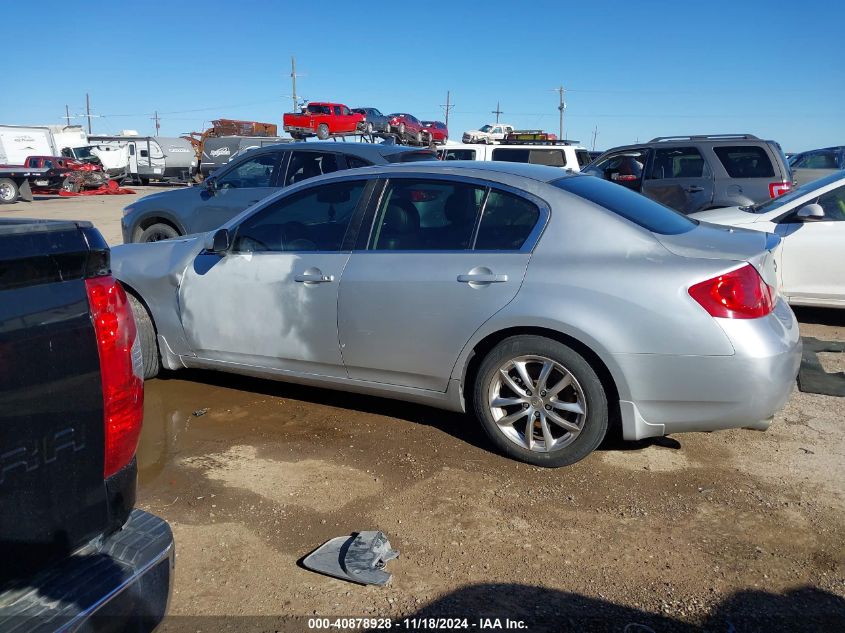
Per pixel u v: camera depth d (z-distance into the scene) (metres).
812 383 5.25
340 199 4.48
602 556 3.15
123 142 39.56
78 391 1.92
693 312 3.50
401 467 3.99
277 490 3.75
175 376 5.49
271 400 5.00
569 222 3.86
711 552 3.17
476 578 3.00
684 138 10.12
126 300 2.14
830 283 6.58
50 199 29.84
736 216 7.11
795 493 3.67
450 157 15.45
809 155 19.16
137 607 1.97
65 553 1.93
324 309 4.36
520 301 3.80
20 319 1.78
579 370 3.73
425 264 4.09
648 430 3.73
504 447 4.02
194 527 3.40
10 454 1.75
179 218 8.55
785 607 2.80
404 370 4.22
